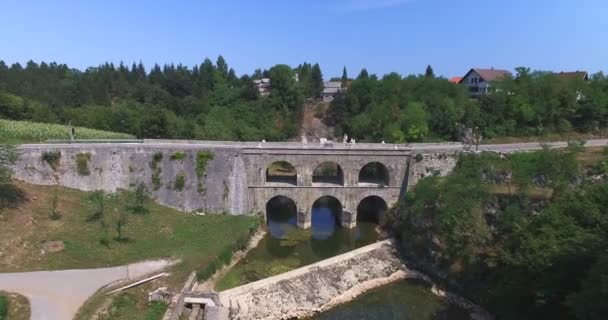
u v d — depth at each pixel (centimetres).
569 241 3834
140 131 9762
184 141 7288
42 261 4406
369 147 7212
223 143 7225
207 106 13775
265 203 6975
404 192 7150
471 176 6406
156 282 4419
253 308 4484
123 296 3953
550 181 5644
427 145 7744
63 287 3953
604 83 10094
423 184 6412
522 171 5916
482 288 4919
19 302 3588
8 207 5175
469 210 5516
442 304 4909
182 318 4056
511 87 10150
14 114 9762
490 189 6122
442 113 10012
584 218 4109
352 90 13212
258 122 12862
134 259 4816
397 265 5784
